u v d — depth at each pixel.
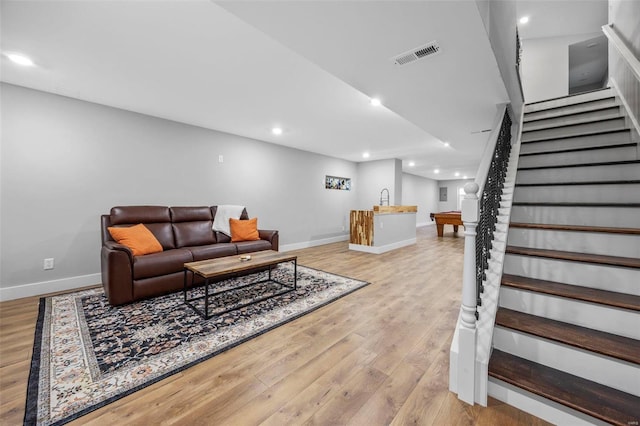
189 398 1.34
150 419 1.20
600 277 1.48
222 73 2.44
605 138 2.51
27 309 2.42
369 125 4.05
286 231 5.57
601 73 6.65
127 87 2.74
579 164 2.28
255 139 4.92
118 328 2.07
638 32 2.31
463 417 1.22
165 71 2.40
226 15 1.68
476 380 1.31
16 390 1.38
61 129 2.94
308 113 3.51
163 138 3.72
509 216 2.02
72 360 1.64
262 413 1.25
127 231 2.85
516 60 2.83
